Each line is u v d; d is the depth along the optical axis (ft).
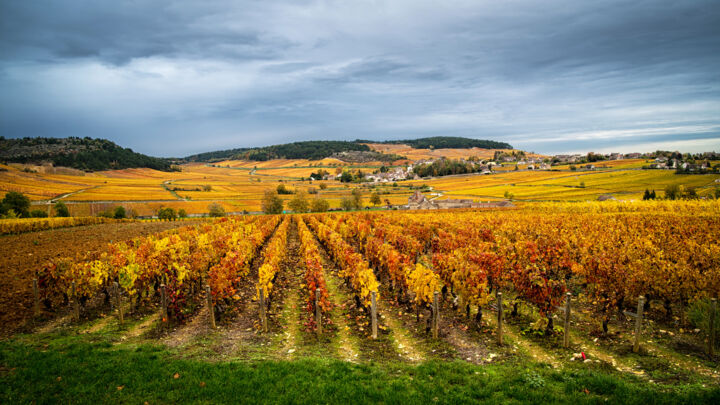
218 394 22.79
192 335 35.76
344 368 26.96
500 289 49.55
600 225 78.18
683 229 68.39
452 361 29.25
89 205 333.42
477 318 37.96
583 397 22.41
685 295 34.96
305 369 26.61
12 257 72.95
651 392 22.62
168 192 454.81
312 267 48.01
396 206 348.59
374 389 23.45
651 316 37.76
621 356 29.40
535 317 39.32
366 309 42.47
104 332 35.96
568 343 31.58
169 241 75.77
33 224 132.26
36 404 21.27
